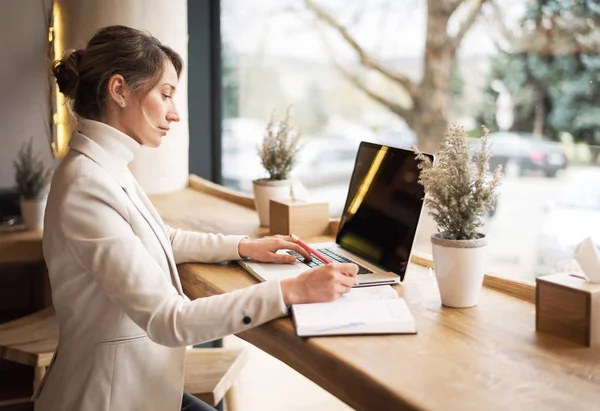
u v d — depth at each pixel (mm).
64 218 1519
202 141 3979
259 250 1952
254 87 4191
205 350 2424
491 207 1607
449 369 1251
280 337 1467
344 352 1333
